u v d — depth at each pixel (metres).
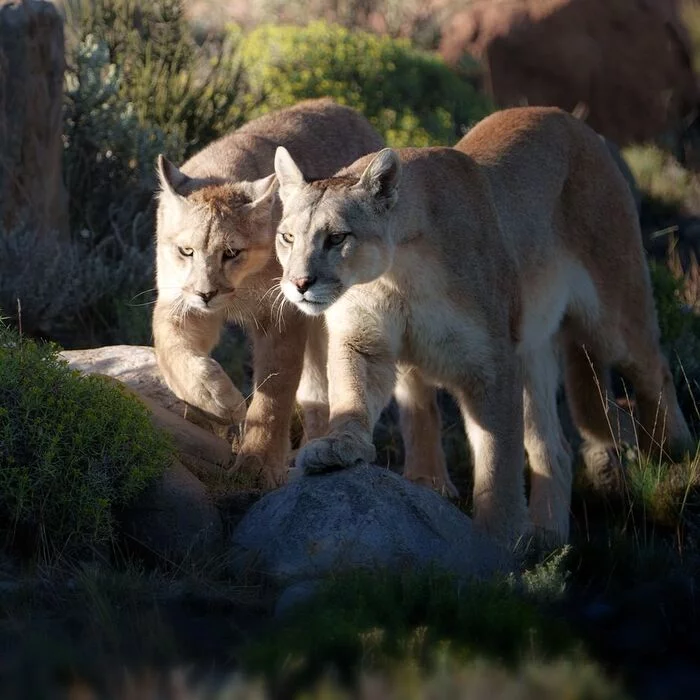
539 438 11.52
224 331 13.55
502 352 9.80
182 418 10.73
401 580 7.80
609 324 11.72
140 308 13.63
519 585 8.29
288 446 10.87
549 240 11.11
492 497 9.78
